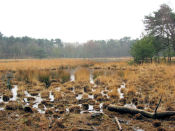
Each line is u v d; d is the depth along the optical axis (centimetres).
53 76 1445
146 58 2172
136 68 1758
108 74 1540
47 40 9719
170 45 2469
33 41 8144
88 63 3080
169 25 2366
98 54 8562
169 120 491
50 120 491
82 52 8638
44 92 834
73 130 426
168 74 1217
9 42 7594
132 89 839
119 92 870
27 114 530
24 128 438
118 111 555
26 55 6906
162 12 2355
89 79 1287
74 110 577
